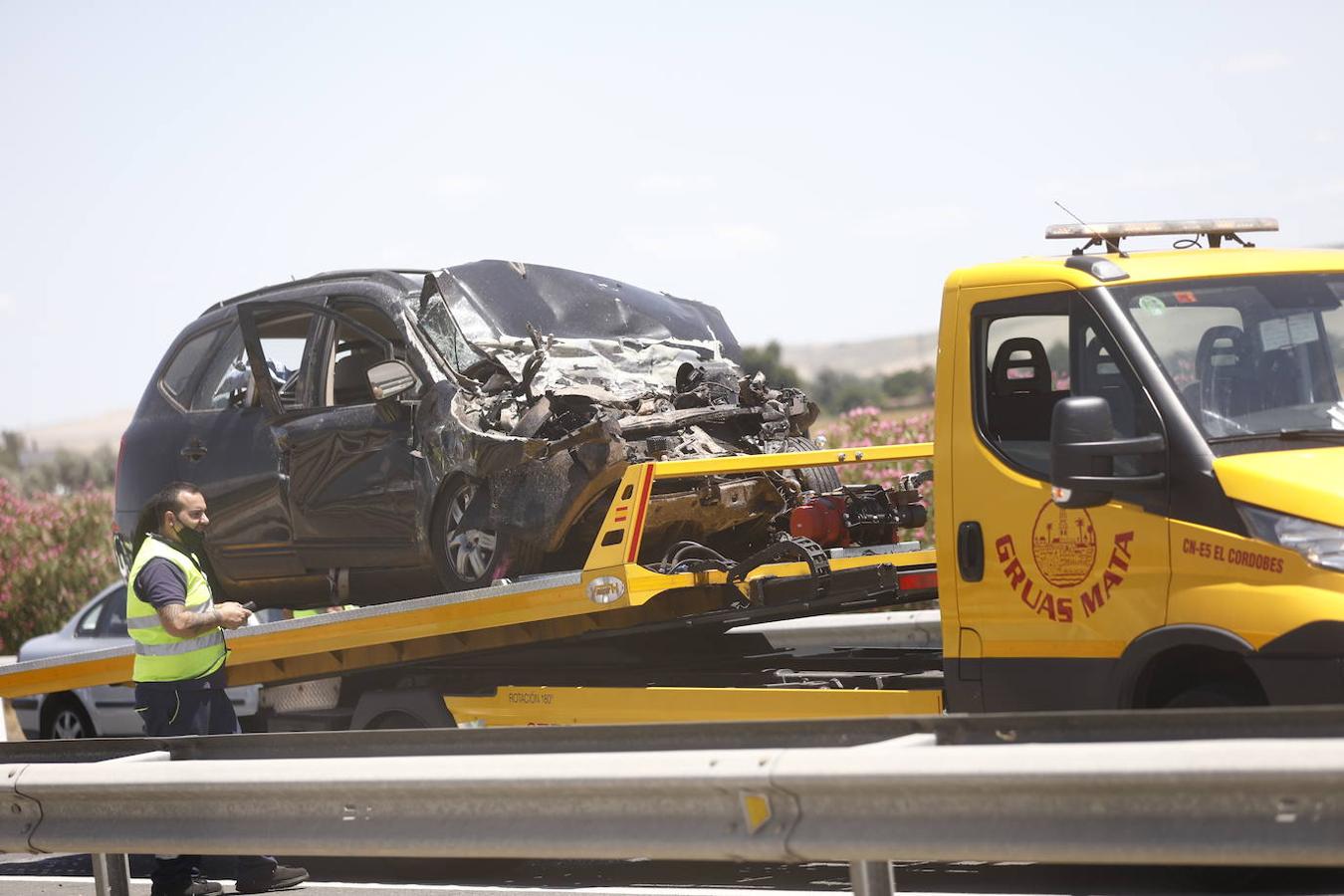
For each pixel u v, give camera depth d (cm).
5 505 3822
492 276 1758
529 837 939
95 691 2348
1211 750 745
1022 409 1264
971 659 1263
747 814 869
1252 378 1182
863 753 838
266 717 1791
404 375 1603
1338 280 1270
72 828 1121
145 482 1950
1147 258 1273
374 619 1591
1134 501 1152
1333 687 1038
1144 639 1137
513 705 1576
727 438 1659
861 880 864
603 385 1655
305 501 1775
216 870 1507
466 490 1619
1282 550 1070
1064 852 786
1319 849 721
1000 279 1270
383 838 989
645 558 1588
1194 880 1241
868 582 1505
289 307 1828
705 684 1545
